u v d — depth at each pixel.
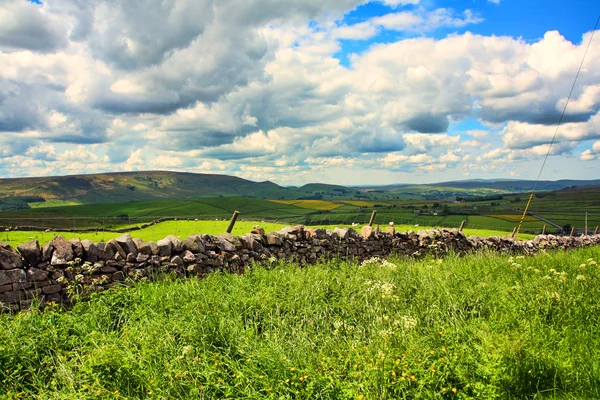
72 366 5.89
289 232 14.14
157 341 6.41
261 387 5.43
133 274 9.62
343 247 15.64
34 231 19.61
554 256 14.70
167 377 5.53
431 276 10.25
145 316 7.44
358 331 7.13
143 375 5.55
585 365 5.66
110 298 8.13
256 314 7.71
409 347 6.11
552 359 5.76
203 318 7.14
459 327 7.02
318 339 6.86
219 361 5.98
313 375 5.41
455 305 8.01
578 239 29.02
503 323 6.90
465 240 20.19
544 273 10.72
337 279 9.98
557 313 7.45
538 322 7.01
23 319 6.98
